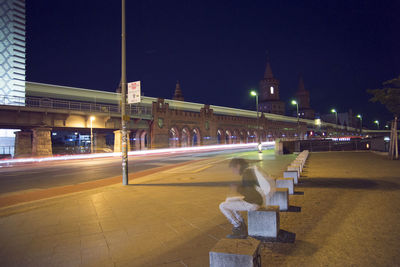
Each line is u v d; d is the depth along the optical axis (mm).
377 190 8336
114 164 24922
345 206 6527
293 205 6855
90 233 5523
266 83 147750
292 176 10125
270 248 4203
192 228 5488
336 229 4930
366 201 6941
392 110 18391
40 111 36625
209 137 66000
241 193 4656
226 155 32562
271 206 4914
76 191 11250
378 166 15266
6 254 4609
